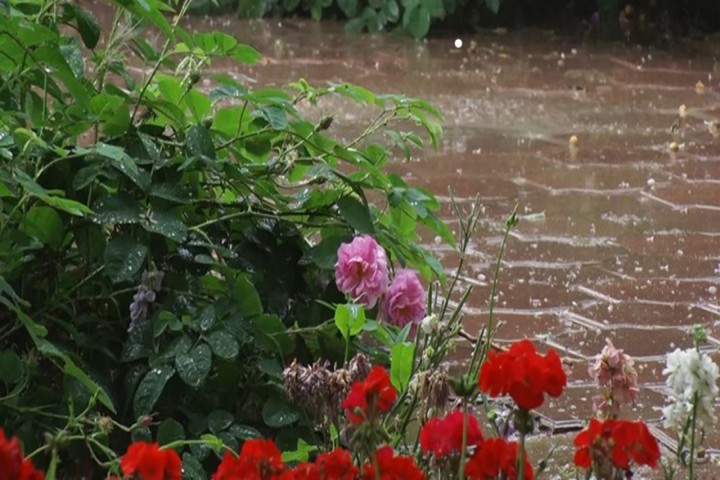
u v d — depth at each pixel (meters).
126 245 5.57
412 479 3.46
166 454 3.27
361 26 17.44
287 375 4.50
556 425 6.43
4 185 5.37
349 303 5.56
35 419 5.31
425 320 5.13
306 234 6.70
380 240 6.44
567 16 18.44
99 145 5.39
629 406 6.67
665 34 17.61
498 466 3.52
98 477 5.37
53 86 5.92
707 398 4.21
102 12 17.45
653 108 13.78
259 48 16.14
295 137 6.49
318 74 14.80
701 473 5.91
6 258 5.51
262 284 6.13
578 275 8.73
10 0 6.21
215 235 6.19
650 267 8.93
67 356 5.14
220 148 6.15
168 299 5.70
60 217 5.66
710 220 10.05
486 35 17.59
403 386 4.97
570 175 11.16
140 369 5.53
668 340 7.68
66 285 5.75
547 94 14.27
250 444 3.44
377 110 13.13
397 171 11.09
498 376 3.44
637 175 11.23
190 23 17.59
